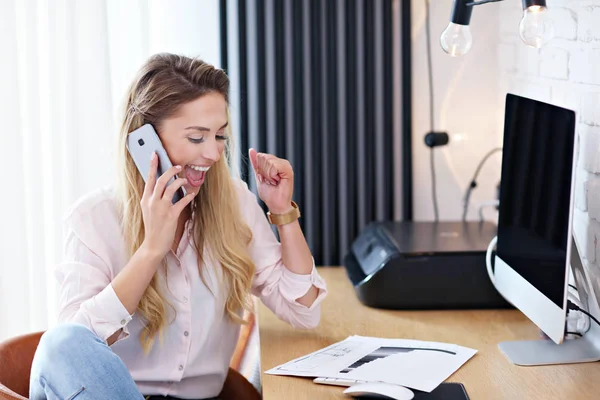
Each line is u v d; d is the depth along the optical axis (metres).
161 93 1.59
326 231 2.75
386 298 1.97
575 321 1.75
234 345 1.83
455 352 1.64
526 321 1.87
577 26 1.82
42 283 2.58
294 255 1.78
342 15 2.64
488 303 1.97
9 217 2.53
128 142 1.62
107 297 1.53
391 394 1.37
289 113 2.68
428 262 1.95
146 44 2.54
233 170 1.88
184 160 1.61
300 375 1.53
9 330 2.58
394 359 1.60
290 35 2.63
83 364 1.34
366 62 2.69
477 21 2.63
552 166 1.50
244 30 2.61
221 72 1.64
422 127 2.76
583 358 1.59
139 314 1.66
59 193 2.56
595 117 1.71
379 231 2.23
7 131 2.48
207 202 1.71
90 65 2.47
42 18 2.49
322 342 1.76
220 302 1.73
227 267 1.70
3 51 2.44
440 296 1.96
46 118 2.55
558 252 1.47
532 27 1.54
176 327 1.68
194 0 2.65
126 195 1.66
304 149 2.72
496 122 2.65
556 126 1.48
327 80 2.68
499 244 1.85
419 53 2.71
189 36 2.66
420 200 2.80
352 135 2.72
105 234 1.67
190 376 1.70
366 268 2.07
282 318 1.82
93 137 2.50
